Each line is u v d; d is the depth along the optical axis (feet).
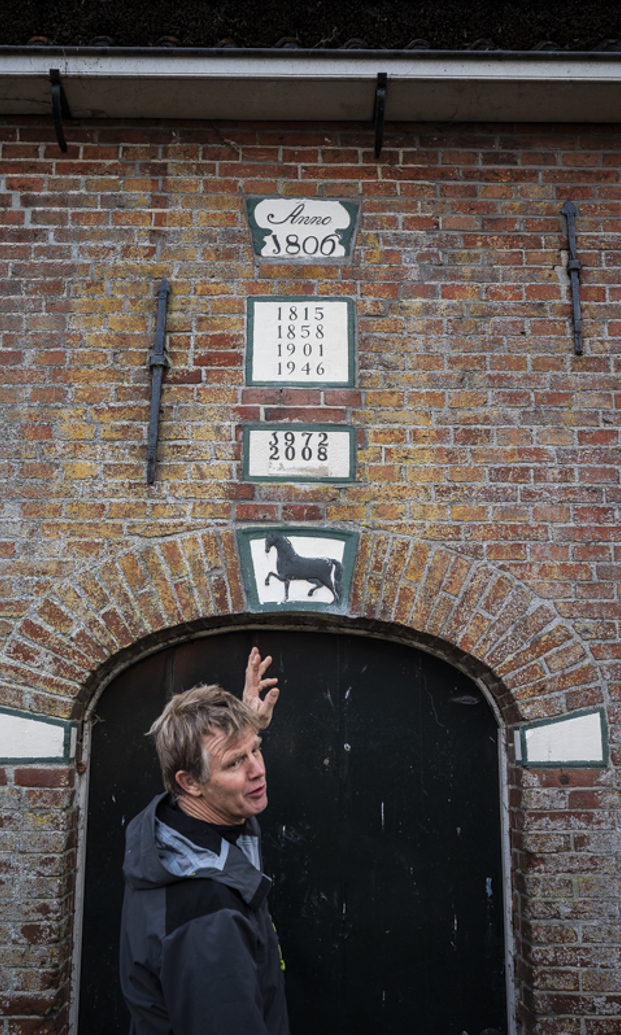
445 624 9.75
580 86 10.29
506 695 9.78
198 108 10.69
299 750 10.18
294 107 10.68
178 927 5.08
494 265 10.69
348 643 10.43
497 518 10.00
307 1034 9.50
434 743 10.23
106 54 9.97
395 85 10.27
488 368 10.39
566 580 9.86
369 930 9.76
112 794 9.90
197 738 5.82
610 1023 8.82
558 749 9.47
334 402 10.23
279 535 9.89
